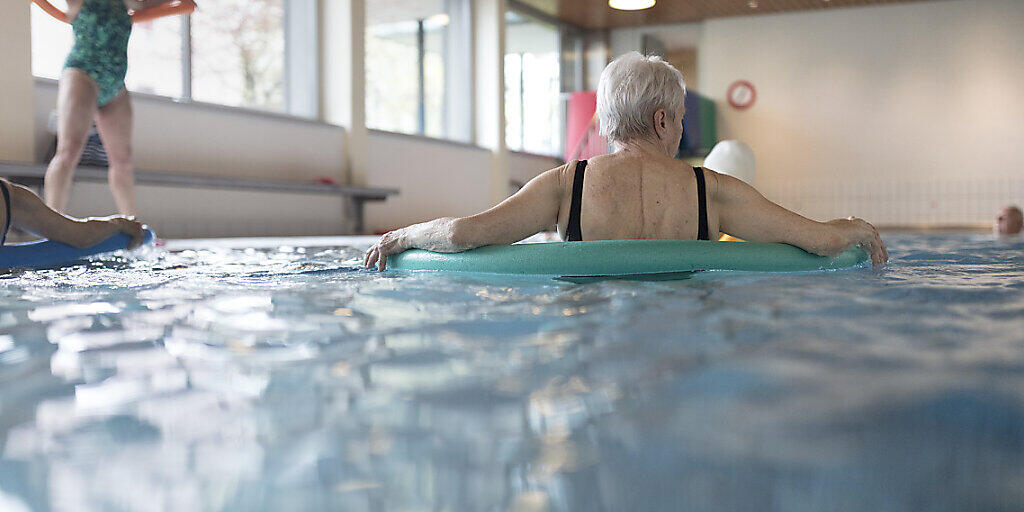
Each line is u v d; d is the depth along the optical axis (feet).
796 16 41.16
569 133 36.60
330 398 2.50
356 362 3.04
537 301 4.74
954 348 3.18
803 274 6.24
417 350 3.26
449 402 2.43
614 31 43.60
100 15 12.54
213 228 21.52
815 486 1.73
